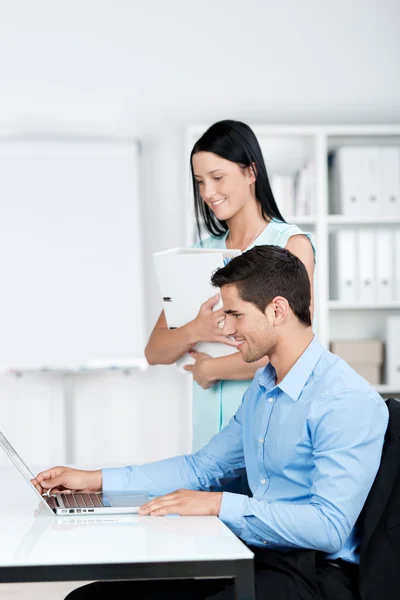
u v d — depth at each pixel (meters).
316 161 4.33
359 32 4.66
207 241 2.55
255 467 1.93
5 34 4.55
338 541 1.67
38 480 2.01
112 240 4.45
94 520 1.71
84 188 4.45
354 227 4.41
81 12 4.57
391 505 1.66
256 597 1.63
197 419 2.46
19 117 4.57
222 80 4.62
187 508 1.75
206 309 2.29
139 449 4.64
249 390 2.00
